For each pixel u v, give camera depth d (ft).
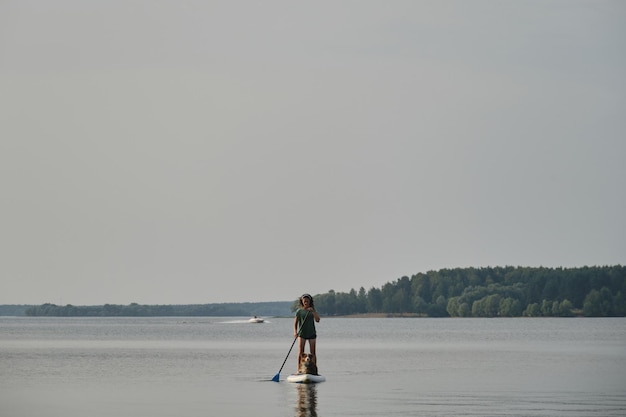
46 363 213.46
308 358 155.53
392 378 162.09
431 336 458.91
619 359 225.15
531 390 137.39
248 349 297.12
